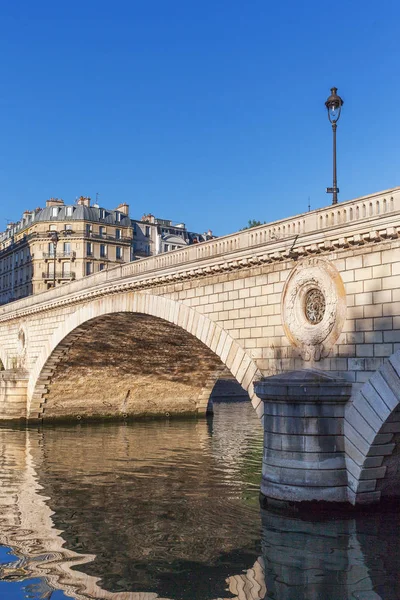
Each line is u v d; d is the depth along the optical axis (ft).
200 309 91.40
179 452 112.16
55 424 160.76
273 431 66.23
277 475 65.21
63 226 274.57
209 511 67.05
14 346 172.76
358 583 46.21
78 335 138.31
